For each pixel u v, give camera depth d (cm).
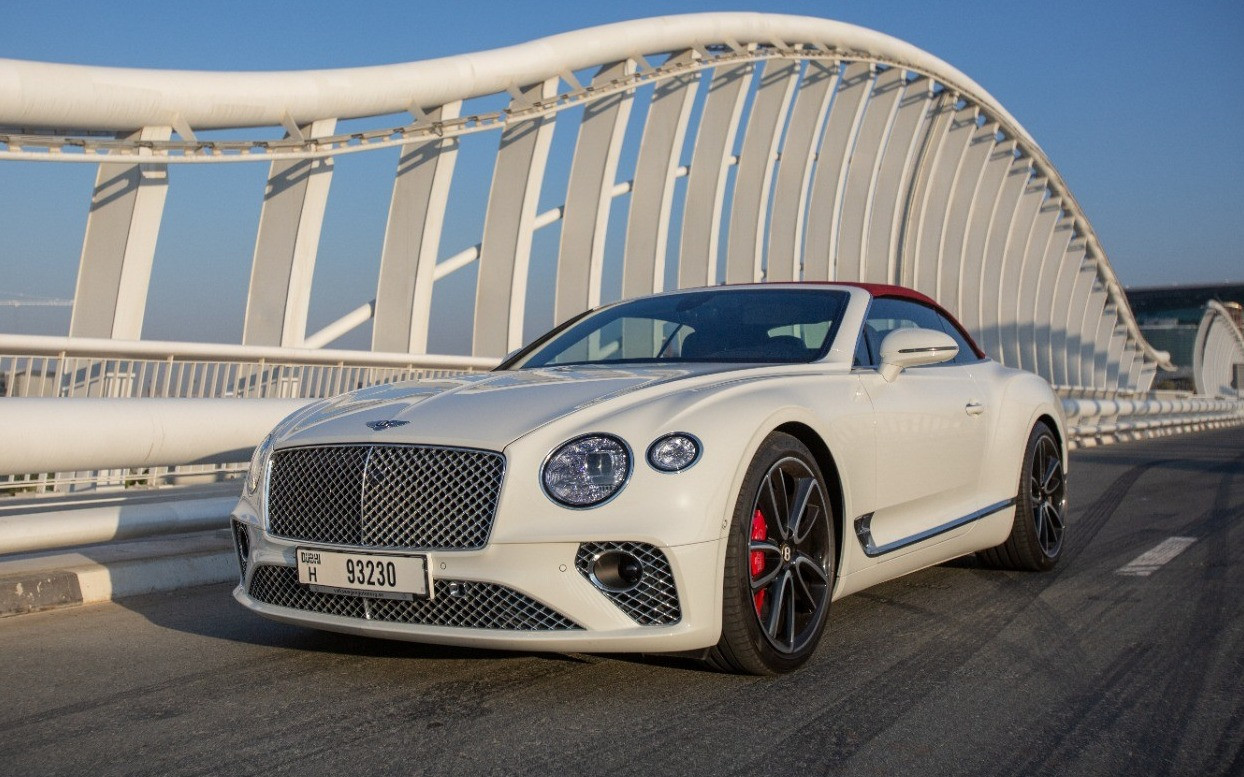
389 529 275
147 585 413
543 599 263
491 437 273
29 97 829
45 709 262
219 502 452
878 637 339
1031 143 2989
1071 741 240
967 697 273
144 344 655
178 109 928
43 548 386
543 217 1424
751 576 280
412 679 286
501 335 1230
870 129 2295
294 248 1028
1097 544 558
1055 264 3478
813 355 363
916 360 363
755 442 283
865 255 2355
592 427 276
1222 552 525
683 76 1523
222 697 271
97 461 400
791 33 1750
